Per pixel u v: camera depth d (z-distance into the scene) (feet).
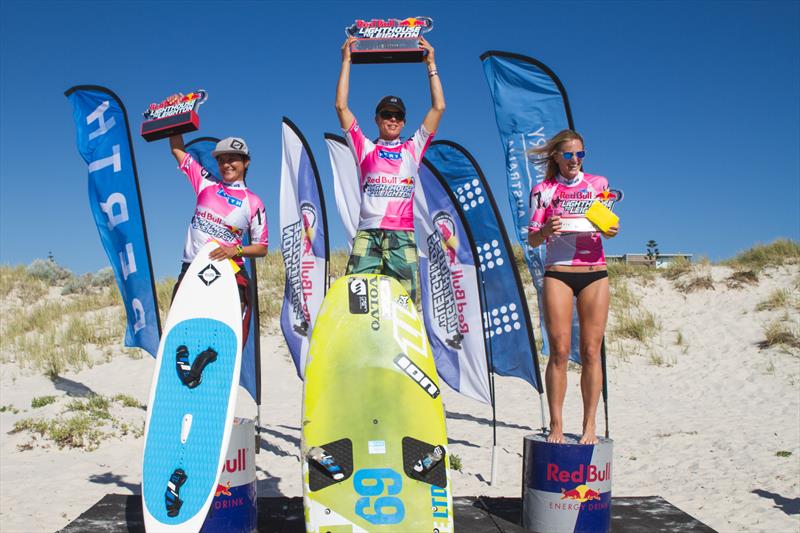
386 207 17.06
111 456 25.40
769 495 21.43
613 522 16.60
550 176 16.89
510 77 22.84
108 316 51.70
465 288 27.45
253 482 15.81
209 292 15.71
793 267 53.72
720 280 53.88
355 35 17.25
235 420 16.01
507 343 27.14
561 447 15.61
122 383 39.22
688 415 33.71
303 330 26.30
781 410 33.76
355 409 14.02
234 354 15.15
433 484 13.24
